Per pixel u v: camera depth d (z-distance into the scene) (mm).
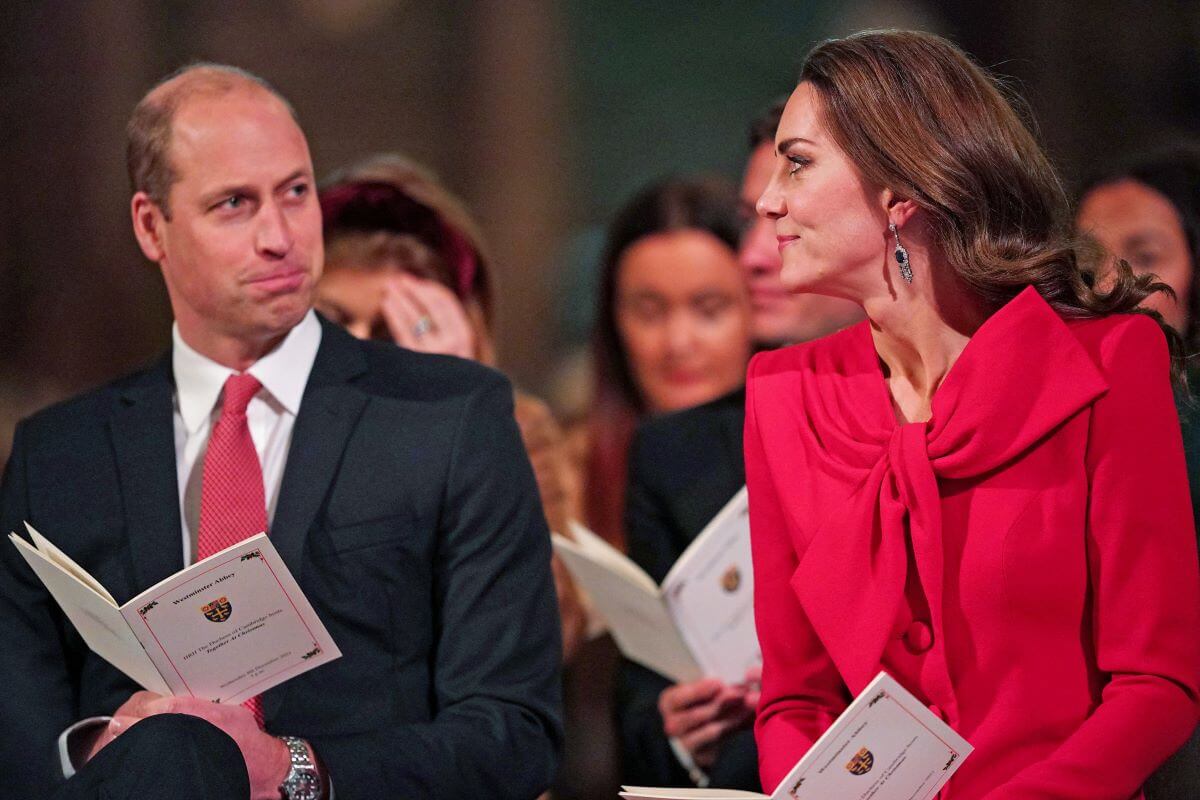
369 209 11852
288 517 8570
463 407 8930
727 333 13898
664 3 39781
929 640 7195
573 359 38281
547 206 39000
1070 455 7027
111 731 7871
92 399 9234
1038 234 7258
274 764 7812
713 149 40250
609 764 13688
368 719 8469
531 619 8867
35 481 8984
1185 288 11570
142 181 8797
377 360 9258
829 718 7742
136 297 28719
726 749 10141
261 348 8945
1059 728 7031
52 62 28781
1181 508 6934
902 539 7160
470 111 38094
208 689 7754
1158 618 6855
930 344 7410
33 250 28406
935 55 7254
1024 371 7027
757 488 7922
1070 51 37312
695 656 10219
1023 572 6992
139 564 8609
